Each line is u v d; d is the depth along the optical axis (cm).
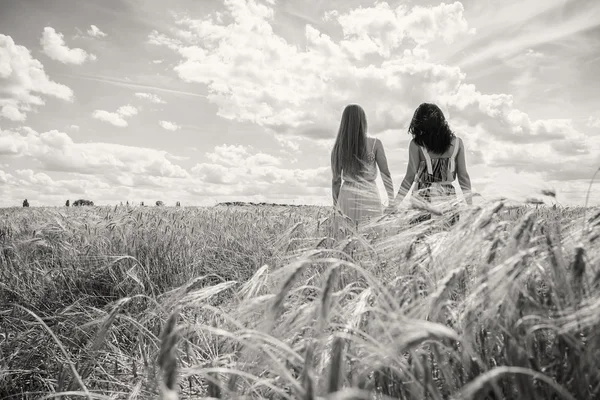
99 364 238
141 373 231
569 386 133
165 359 121
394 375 149
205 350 236
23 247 532
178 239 561
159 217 645
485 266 157
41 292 388
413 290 161
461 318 153
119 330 300
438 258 178
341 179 497
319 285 223
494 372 104
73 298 376
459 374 150
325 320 137
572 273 137
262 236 605
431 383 127
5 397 227
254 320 187
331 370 119
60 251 504
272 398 165
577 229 167
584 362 130
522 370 107
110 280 415
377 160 502
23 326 319
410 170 439
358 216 448
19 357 264
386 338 136
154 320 279
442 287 143
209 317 257
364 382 134
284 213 755
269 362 151
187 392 209
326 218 370
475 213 168
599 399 129
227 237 628
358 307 162
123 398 218
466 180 432
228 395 155
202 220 761
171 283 437
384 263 226
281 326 161
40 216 875
